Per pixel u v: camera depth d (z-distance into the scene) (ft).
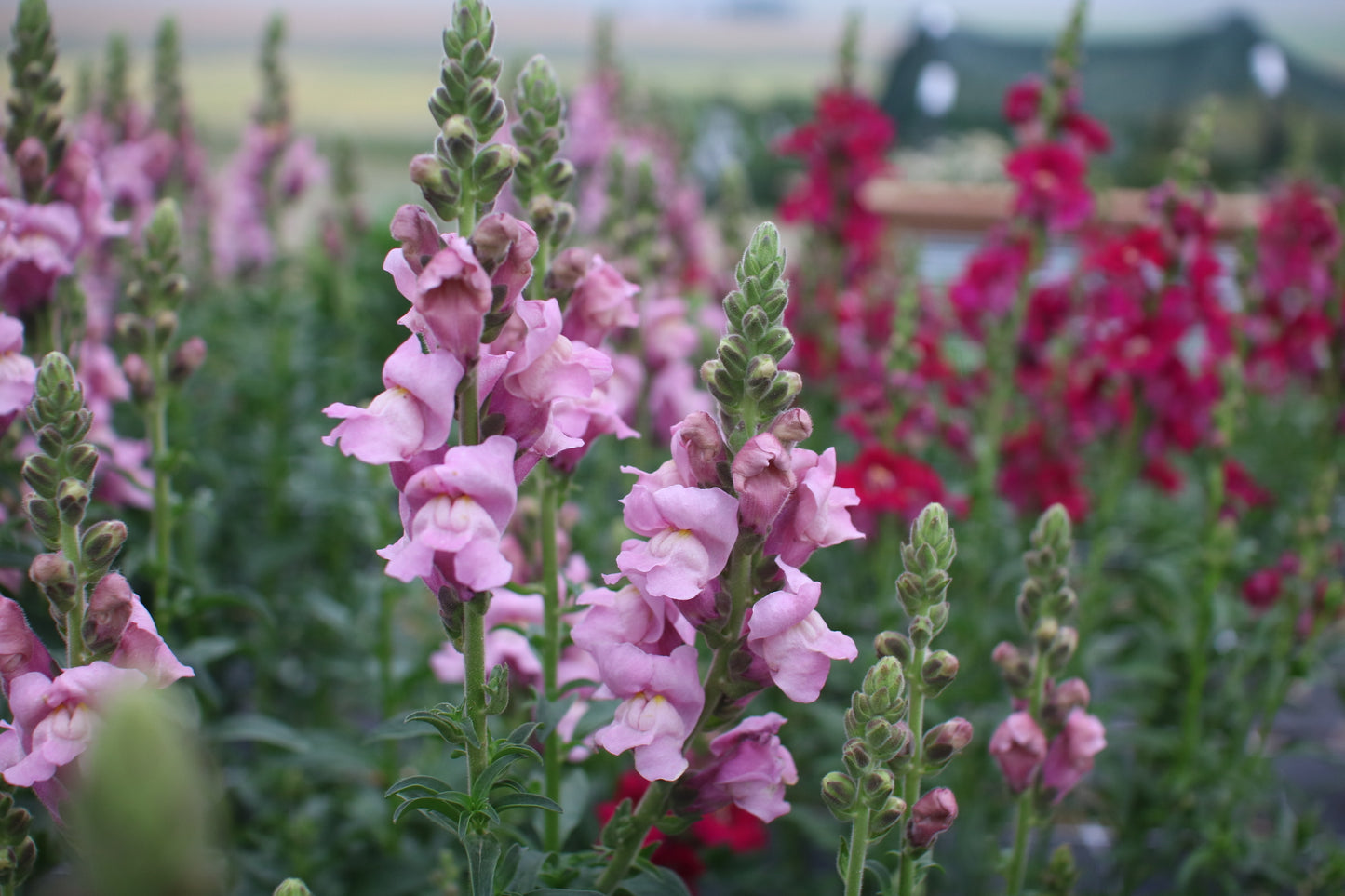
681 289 19.94
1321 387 15.06
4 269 8.69
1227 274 13.70
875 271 19.79
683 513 5.58
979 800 12.09
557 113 7.94
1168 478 14.84
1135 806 12.18
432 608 13.26
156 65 19.42
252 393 16.58
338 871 10.83
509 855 6.75
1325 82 34.24
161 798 2.50
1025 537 14.49
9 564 8.19
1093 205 14.89
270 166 19.16
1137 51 35.29
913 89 35.91
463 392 5.66
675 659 5.91
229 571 15.78
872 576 14.83
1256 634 12.30
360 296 20.25
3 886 6.25
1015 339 14.93
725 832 10.78
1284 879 10.97
